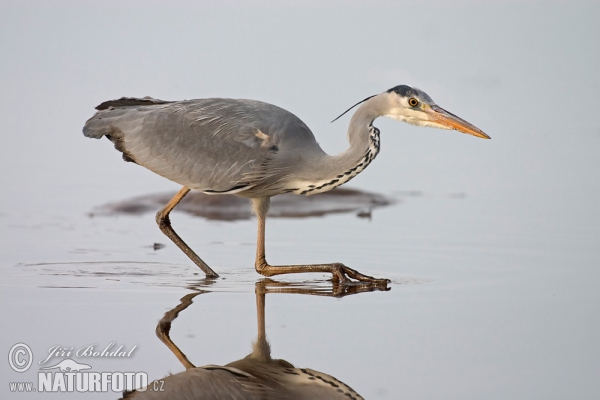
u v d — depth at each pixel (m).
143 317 11.59
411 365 10.00
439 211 18.27
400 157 22.42
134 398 9.52
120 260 14.59
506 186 20.14
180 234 16.78
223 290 12.97
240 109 13.79
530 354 10.27
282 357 10.34
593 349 10.38
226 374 9.97
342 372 9.85
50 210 18.27
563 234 16.17
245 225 17.66
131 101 14.40
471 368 9.88
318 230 17.03
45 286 12.91
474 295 12.52
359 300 12.41
